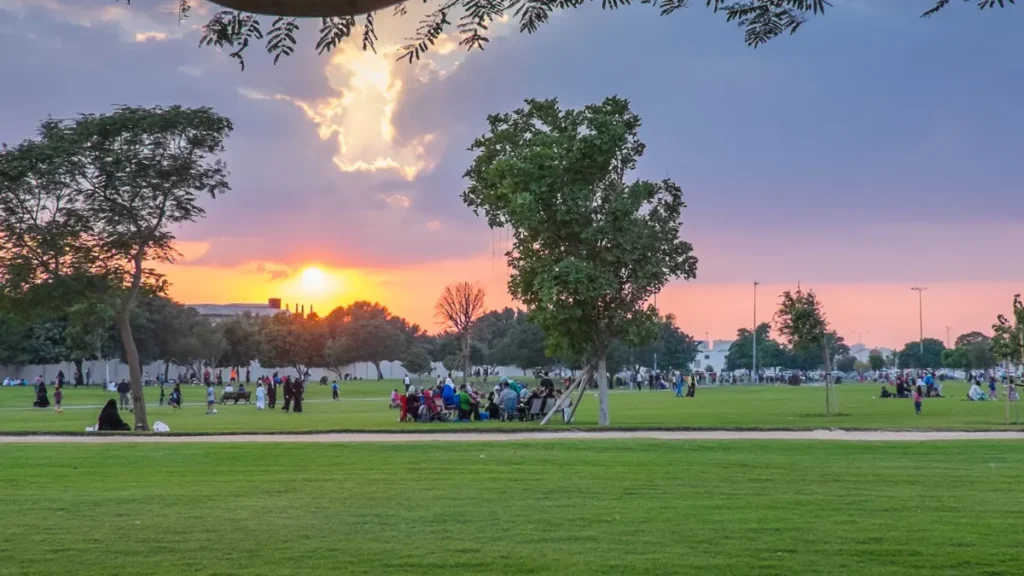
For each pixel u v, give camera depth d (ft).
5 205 125.59
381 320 532.73
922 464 70.23
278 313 568.00
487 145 131.13
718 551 39.75
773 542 41.47
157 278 135.44
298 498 54.29
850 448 80.59
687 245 126.21
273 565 37.50
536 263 122.31
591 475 64.03
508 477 63.10
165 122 128.88
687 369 529.04
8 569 36.99
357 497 54.60
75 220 127.75
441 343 527.40
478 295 254.27
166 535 43.47
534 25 28.27
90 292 129.29
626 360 425.69
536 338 415.64
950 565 37.42
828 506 50.88
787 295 158.81
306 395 281.95
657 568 36.73
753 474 64.34
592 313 122.83
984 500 53.06
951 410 160.15
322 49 25.88
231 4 20.84
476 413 140.56
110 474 66.23
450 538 42.52
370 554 39.32
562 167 120.16
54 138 127.65
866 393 268.62
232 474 65.77
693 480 61.31
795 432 98.63
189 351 389.80
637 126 123.85
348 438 93.56
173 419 153.28
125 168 127.65
